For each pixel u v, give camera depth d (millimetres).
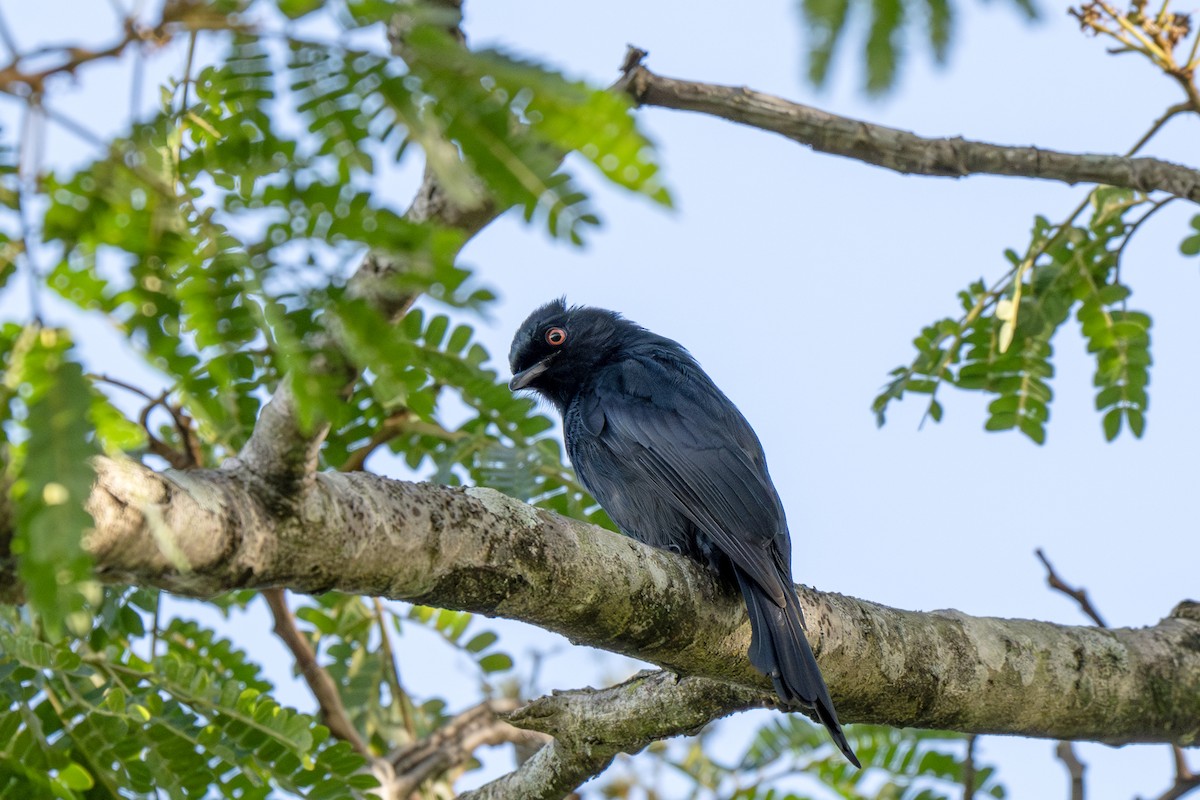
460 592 8062
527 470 11227
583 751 10727
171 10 4203
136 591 10359
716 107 9078
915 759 12289
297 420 6586
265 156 4871
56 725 8344
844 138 9320
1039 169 9641
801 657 9422
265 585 7133
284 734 8547
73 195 4555
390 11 4188
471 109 4297
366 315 4941
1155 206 12383
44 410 4219
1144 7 10562
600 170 4168
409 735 13070
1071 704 10969
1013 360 12938
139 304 4836
